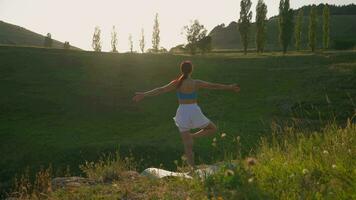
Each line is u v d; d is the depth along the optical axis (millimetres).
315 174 5836
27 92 55406
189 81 7809
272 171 6020
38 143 38375
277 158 6578
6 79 59500
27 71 62969
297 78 59375
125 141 37125
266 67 66875
